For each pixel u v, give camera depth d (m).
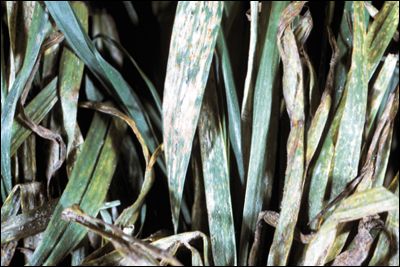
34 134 0.37
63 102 0.37
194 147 0.37
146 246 0.30
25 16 0.37
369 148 0.34
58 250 0.33
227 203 0.34
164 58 0.44
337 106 0.36
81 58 0.37
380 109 0.38
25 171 0.37
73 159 0.37
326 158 0.34
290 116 0.33
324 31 0.40
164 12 0.45
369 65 0.35
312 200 0.34
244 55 0.41
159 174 0.40
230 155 0.37
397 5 0.36
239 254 0.35
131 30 0.45
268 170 0.36
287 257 0.34
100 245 0.36
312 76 0.36
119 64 0.44
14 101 0.34
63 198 0.34
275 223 0.33
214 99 0.35
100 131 0.37
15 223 0.34
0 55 0.37
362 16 0.34
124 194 0.40
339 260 0.32
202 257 0.36
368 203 0.31
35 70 0.36
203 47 0.34
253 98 0.36
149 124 0.39
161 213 0.40
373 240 0.34
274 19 0.35
